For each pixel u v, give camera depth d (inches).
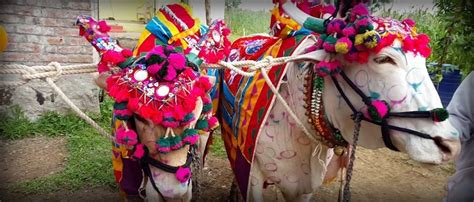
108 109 240.1
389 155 208.4
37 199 150.9
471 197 103.1
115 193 158.2
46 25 228.7
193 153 90.8
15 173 171.6
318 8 97.3
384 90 74.5
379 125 77.0
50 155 191.5
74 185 161.3
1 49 80.6
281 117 95.0
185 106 75.4
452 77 226.1
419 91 72.9
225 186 169.9
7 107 223.9
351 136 85.6
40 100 229.8
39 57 230.7
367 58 75.0
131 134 77.5
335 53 79.7
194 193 101.0
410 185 177.0
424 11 246.7
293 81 92.0
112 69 80.2
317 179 98.0
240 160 103.0
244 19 402.3
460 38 147.0
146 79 75.6
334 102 83.8
